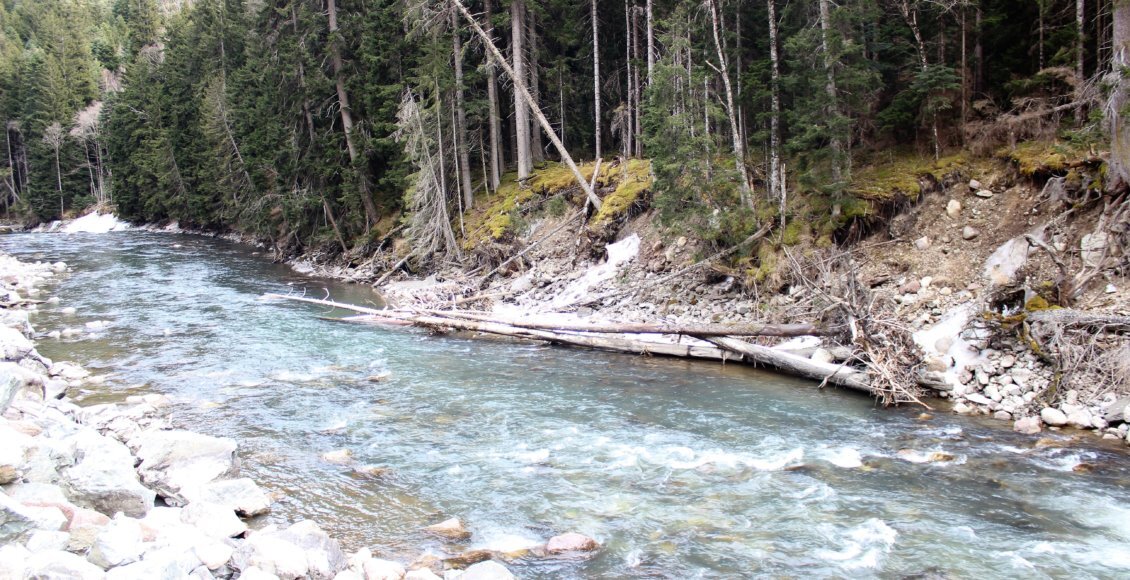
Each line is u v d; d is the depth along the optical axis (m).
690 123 20.62
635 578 7.60
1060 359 12.55
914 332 15.05
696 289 20.70
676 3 24.88
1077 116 16.12
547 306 22.91
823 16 17.91
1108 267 13.85
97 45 101.50
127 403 13.58
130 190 67.94
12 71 81.94
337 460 11.02
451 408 13.70
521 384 15.38
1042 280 14.45
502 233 28.95
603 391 14.77
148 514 7.80
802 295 17.59
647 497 9.66
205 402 14.07
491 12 33.69
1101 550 8.02
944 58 19.39
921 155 19.34
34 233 66.94
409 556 8.06
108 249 47.69
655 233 24.14
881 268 17.36
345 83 35.12
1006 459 10.62
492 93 33.09
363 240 35.03
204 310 24.80
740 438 11.86
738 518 8.99
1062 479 9.86
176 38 67.06
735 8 23.14
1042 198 16.11
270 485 10.07
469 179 32.81
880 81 18.23
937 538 8.38
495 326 20.38
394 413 13.41
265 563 6.82
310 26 35.41
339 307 25.59
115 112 70.62
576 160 34.22
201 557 6.79
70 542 6.60
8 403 10.18
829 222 18.45
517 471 10.61
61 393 14.12
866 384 14.03
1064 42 17.05
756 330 16.27
